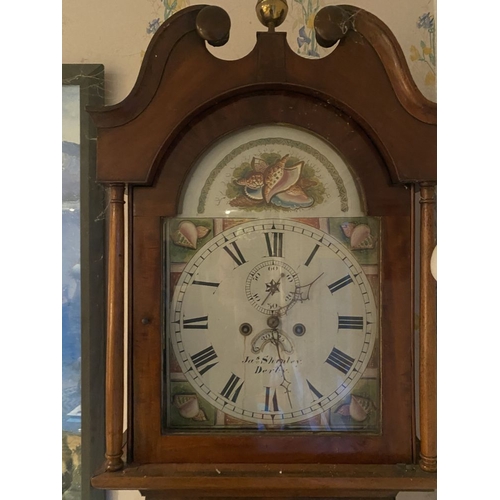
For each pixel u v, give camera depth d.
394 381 0.64
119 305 0.64
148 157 0.63
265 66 0.63
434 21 0.85
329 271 0.66
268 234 0.67
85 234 0.84
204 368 0.66
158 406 0.64
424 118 0.63
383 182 0.65
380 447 0.64
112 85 0.86
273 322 0.66
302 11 0.85
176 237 0.66
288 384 0.66
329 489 0.61
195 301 0.66
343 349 0.66
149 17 0.86
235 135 0.66
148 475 0.61
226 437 0.64
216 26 0.61
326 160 0.66
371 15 0.63
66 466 0.86
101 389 0.85
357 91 0.63
